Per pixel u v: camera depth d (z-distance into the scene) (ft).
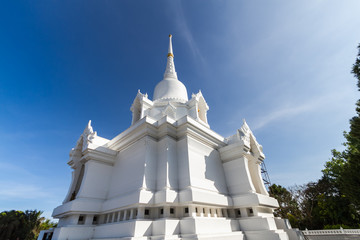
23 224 111.04
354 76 40.65
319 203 89.56
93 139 45.50
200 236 26.07
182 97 74.59
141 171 35.78
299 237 41.09
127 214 32.48
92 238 33.71
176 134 42.37
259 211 38.96
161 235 26.27
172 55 95.81
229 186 44.32
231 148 46.60
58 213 37.65
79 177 49.34
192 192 31.40
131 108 68.85
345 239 54.24
